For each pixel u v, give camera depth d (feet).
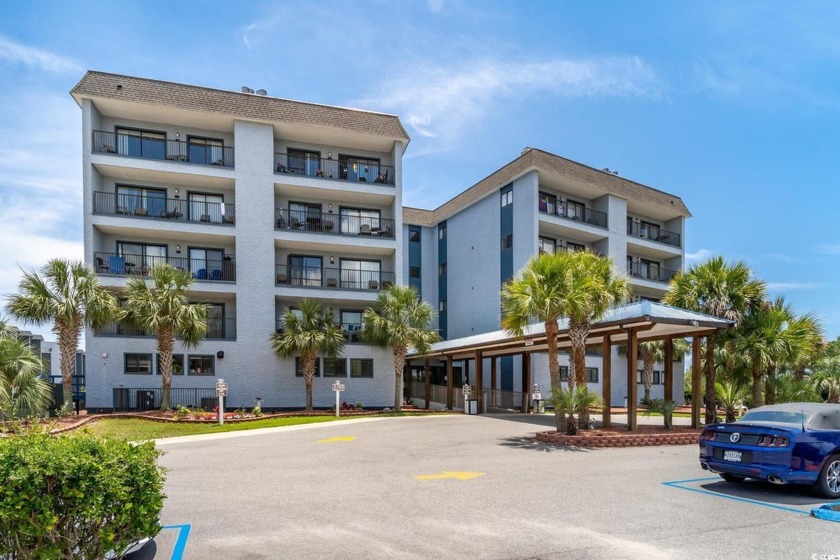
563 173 104.27
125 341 79.51
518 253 103.55
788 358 56.03
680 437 47.09
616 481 29.50
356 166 98.63
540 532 19.83
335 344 82.64
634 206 123.03
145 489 14.73
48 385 59.31
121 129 86.22
